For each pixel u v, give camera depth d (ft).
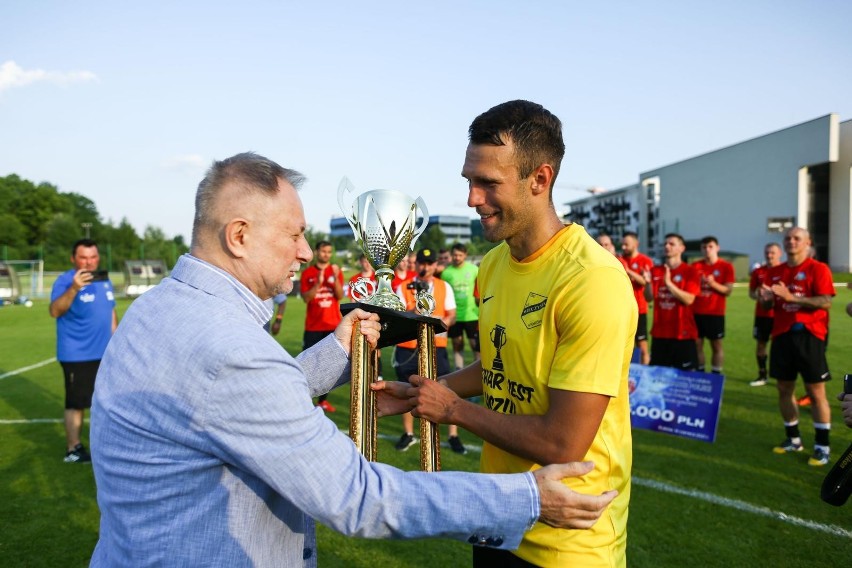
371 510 3.53
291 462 3.46
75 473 15.25
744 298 76.07
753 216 156.35
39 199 234.38
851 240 139.95
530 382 5.31
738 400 22.90
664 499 13.26
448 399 5.05
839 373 27.61
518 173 5.01
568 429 4.67
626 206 223.92
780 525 11.92
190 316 3.80
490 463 5.83
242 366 3.51
